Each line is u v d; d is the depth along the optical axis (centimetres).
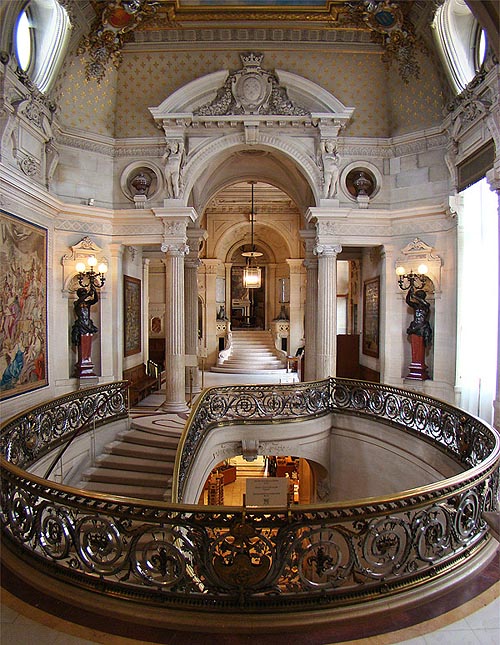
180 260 1020
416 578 346
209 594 322
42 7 821
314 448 970
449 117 903
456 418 654
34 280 856
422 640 298
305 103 1005
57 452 695
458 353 920
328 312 1034
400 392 834
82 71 945
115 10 874
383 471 877
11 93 749
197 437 778
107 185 1027
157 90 1006
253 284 1722
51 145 911
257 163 1262
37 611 321
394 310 1050
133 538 333
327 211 1013
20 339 799
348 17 909
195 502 753
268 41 962
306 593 322
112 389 884
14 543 385
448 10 821
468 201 894
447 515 369
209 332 1916
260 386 930
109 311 1031
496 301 823
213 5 881
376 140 1030
